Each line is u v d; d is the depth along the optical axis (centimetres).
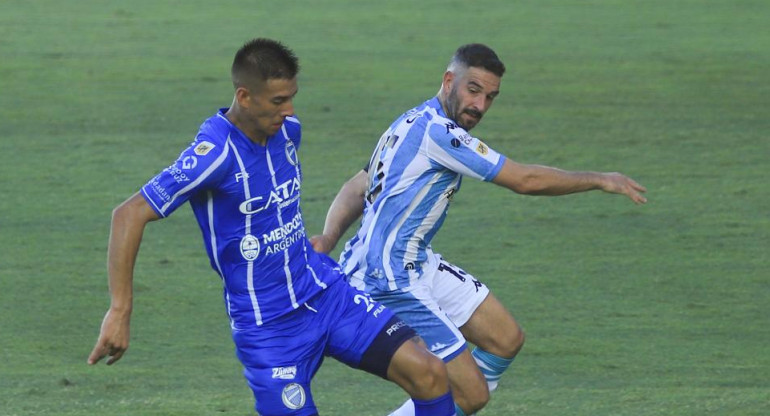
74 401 2306
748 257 3500
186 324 2928
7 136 4994
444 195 1936
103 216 3909
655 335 2842
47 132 5078
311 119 5341
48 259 3459
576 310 3034
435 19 8350
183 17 8369
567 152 4825
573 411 2214
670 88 6088
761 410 2180
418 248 1956
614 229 3781
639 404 2258
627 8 8856
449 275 2008
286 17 8425
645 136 5088
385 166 1933
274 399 1741
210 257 1712
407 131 1920
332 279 1769
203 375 2539
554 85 6166
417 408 1742
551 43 7412
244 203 1658
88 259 3466
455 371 1941
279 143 1686
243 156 1644
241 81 1617
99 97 5791
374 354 1731
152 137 5009
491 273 3341
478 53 1912
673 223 3850
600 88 6091
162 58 6838
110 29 7812
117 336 1602
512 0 9294
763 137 5069
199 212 1680
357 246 1973
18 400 2309
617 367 2605
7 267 3378
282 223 1697
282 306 1720
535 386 2458
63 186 4262
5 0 8988
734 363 2638
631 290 3200
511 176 1864
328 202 4041
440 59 6856
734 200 4122
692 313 3017
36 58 6744
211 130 1639
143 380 2489
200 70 6500
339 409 2280
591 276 3319
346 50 7131
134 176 4403
